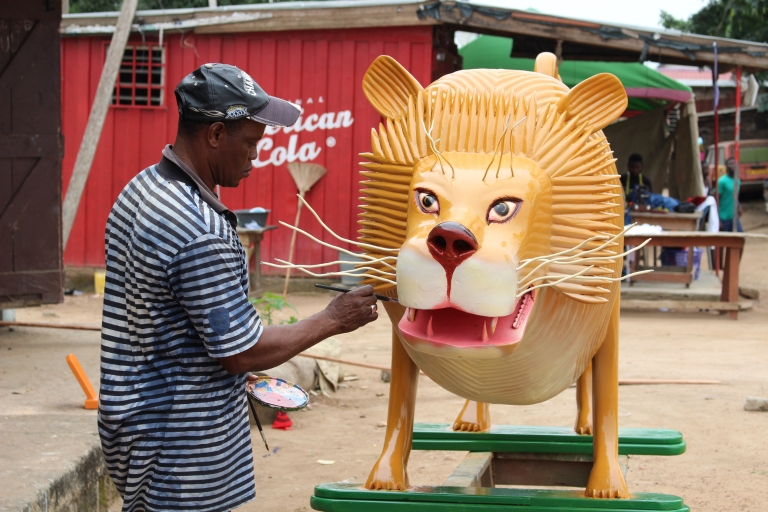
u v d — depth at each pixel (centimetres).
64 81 1362
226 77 248
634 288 1174
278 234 1317
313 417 614
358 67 1276
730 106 2767
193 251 235
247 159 258
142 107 1342
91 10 2256
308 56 1291
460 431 414
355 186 1291
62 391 526
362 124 1280
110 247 249
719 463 500
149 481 245
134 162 1352
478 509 311
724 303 1088
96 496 397
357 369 775
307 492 448
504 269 242
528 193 257
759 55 1239
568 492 321
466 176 260
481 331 253
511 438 403
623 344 905
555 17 1206
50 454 381
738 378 728
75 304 1176
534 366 285
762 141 2559
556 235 269
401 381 339
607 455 321
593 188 271
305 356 657
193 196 243
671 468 493
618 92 284
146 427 241
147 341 242
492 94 285
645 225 1134
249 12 1286
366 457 513
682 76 2903
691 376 738
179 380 243
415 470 505
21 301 757
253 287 1209
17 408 475
